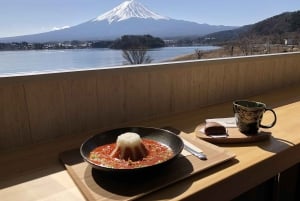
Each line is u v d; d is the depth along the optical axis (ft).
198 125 3.56
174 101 4.32
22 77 3.00
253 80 5.33
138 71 3.85
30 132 3.17
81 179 2.23
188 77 4.38
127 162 2.27
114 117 3.78
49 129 3.29
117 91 3.73
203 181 2.23
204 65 4.52
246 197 3.21
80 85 3.42
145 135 2.82
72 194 2.07
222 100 4.92
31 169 2.52
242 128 3.11
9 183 2.27
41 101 3.18
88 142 2.54
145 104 4.03
